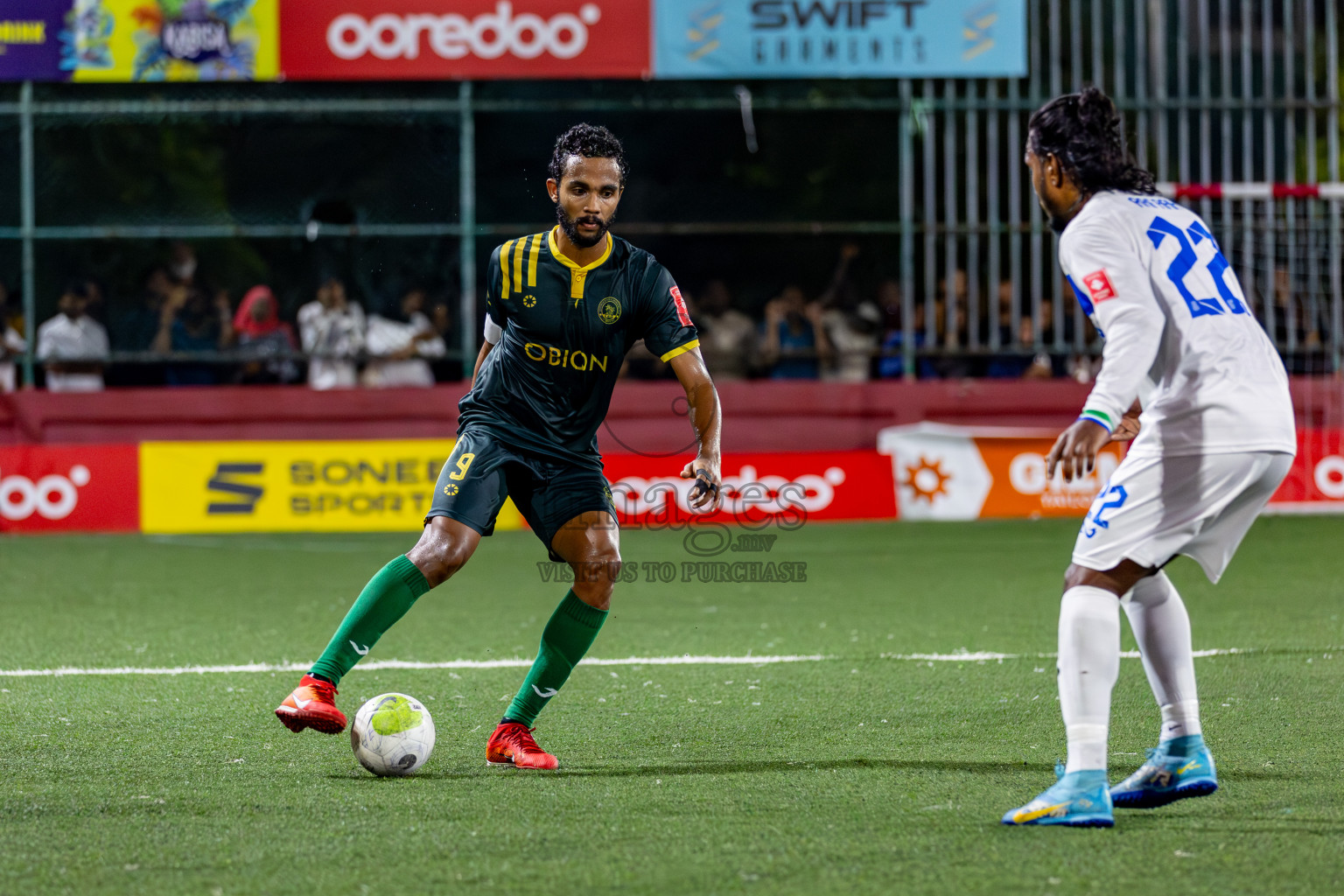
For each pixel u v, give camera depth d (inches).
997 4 1214.9
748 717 511.2
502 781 412.5
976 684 571.5
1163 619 382.6
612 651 665.6
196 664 635.5
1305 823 359.6
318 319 1290.6
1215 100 1244.5
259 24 1206.9
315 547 1142.3
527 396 445.7
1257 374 361.4
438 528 434.0
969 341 1299.2
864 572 965.8
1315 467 1239.5
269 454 1206.3
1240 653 631.2
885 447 1235.2
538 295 439.8
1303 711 506.0
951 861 327.3
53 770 426.6
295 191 1465.3
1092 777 357.4
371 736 416.5
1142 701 526.0
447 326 1379.2
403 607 426.9
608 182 428.1
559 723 502.6
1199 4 1326.3
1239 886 308.7
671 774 422.0
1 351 1293.1
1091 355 1294.3
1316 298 1279.5
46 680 592.1
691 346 445.4
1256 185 1214.3
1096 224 359.3
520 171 1552.7
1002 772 421.7
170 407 1253.1
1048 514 1245.1
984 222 1443.2
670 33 1211.2
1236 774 415.5
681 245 1534.2
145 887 312.0
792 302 1349.7
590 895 305.4
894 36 1213.1
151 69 1205.1
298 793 398.3
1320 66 1407.5
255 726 494.6
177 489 1211.2
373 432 1262.3
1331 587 852.0
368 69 1209.4
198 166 1465.3
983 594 857.5
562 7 1208.2
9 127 1357.0
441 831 356.2
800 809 376.8
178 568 1021.8
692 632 725.9
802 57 1214.3
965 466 1242.0
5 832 357.1
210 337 1322.6
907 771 423.2
